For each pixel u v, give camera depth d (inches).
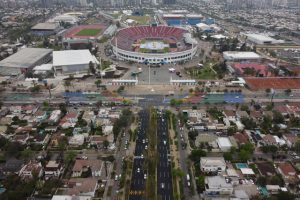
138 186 7071.9
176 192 6875.0
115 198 6658.5
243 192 6614.2
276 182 6983.3
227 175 7298.2
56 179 7180.1
